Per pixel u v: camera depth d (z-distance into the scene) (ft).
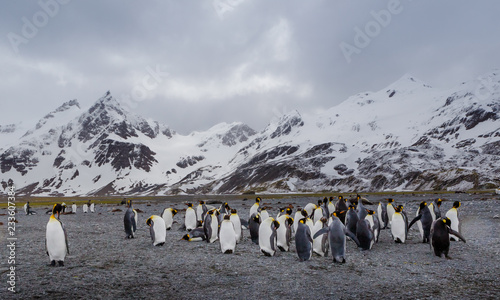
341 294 32.58
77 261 46.09
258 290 33.91
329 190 607.78
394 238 58.85
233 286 35.17
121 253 51.55
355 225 56.90
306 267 42.63
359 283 35.91
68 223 105.81
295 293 32.99
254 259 47.16
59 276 38.27
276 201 268.62
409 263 44.04
